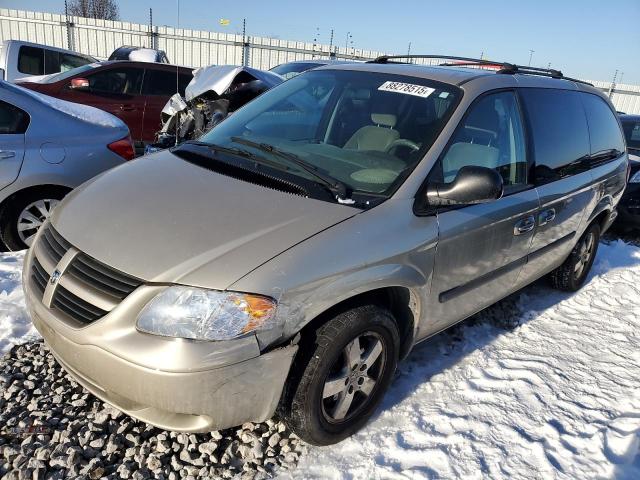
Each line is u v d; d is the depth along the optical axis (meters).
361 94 3.11
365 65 3.42
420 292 2.55
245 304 1.94
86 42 18.86
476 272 2.95
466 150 2.82
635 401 3.06
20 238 4.09
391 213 2.40
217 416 2.04
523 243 3.29
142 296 1.97
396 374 3.06
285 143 2.95
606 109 4.46
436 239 2.53
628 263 5.52
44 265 2.28
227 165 2.68
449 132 2.72
